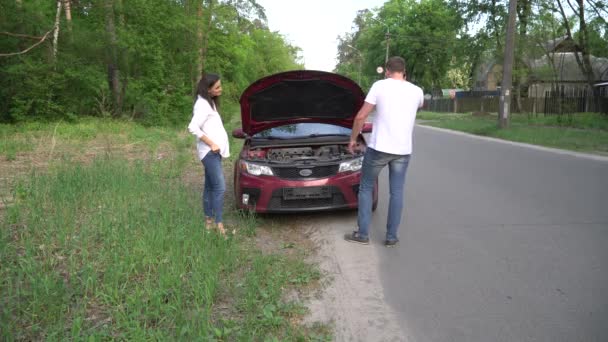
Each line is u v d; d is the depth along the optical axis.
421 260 4.53
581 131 17.53
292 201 5.79
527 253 4.57
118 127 16.94
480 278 4.04
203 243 4.62
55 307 3.34
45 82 17.45
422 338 3.12
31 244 4.53
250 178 5.82
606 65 36.91
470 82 44.53
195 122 4.86
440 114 39.12
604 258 4.37
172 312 3.35
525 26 24.39
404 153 4.78
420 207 6.51
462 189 7.53
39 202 6.00
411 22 50.34
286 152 6.21
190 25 20.36
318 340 3.09
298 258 4.64
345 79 6.04
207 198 5.32
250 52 40.16
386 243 4.98
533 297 3.64
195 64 21.48
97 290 3.66
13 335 3.01
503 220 5.71
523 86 30.89
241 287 3.83
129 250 4.45
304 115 6.82
